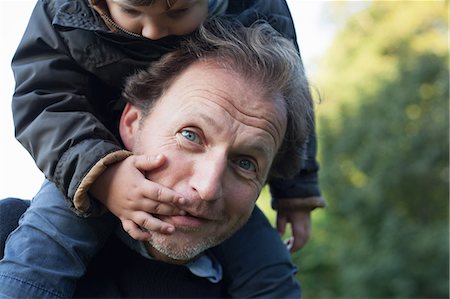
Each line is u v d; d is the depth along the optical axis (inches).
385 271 334.6
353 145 369.4
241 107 61.0
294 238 84.8
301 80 66.7
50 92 64.7
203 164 59.4
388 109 363.6
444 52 375.2
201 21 63.6
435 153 347.9
